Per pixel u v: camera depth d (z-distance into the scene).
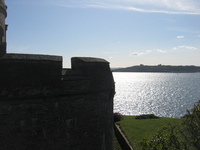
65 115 7.40
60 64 7.16
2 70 6.27
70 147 7.53
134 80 191.25
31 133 6.76
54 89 7.03
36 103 6.80
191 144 8.83
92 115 8.26
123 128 21.41
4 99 6.26
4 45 6.79
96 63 8.52
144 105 60.19
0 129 6.39
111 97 9.80
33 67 6.69
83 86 7.81
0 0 9.72
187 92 87.44
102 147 8.74
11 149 6.52
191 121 8.64
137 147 15.73
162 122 23.77
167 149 8.62
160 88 110.12
